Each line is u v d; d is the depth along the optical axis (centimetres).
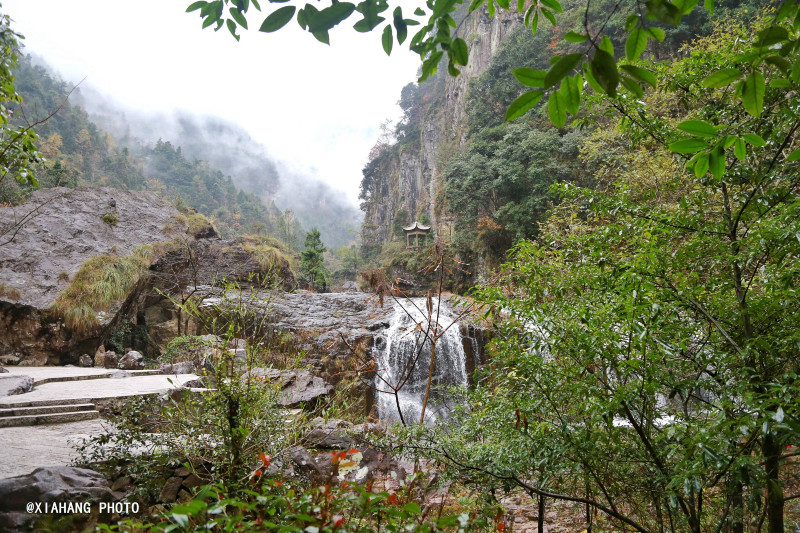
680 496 268
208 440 366
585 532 410
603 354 252
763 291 279
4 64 477
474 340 1239
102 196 1566
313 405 715
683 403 286
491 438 332
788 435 203
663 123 317
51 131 6400
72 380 837
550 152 2170
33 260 1224
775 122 263
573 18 2720
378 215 6147
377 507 140
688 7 92
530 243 325
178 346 1088
